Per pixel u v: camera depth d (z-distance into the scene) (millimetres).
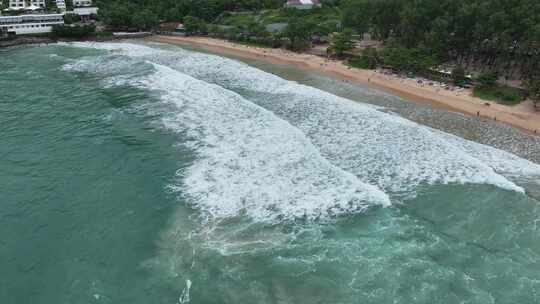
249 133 71062
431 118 76875
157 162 63344
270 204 53000
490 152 64500
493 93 86062
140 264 44750
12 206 53938
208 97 87750
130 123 76250
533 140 68000
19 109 82750
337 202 53062
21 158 64750
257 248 46344
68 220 51594
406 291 41062
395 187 56188
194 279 42625
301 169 59844
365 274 43062
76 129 74312
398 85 94750
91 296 41000
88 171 61562
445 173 58781
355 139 68312
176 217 51281
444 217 50875
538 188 55562
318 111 79625
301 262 44500
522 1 93750
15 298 40844
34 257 45906
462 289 41156
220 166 61438
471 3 102000
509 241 47156
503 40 90125
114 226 50406
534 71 89125
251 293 41000
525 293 40562
